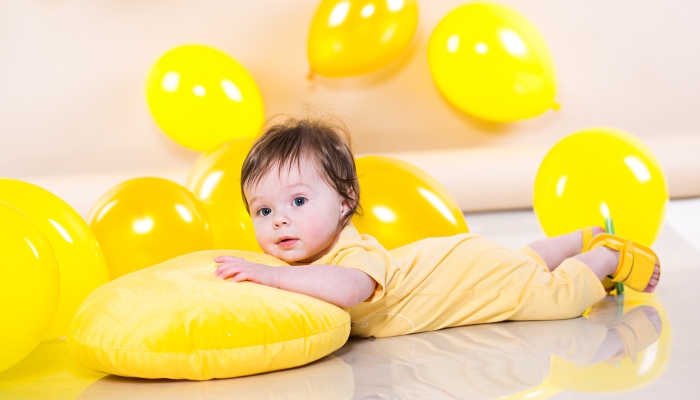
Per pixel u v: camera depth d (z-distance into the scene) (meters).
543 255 1.67
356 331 1.45
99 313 1.18
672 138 3.74
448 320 1.47
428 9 3.93
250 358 1.15
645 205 1.99
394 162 1.92
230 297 1.18
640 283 1.65
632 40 3.91
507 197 3.44
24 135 4.02
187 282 1.21
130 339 1.13
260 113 3.49
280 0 3.99
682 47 3.91
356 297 1.29
